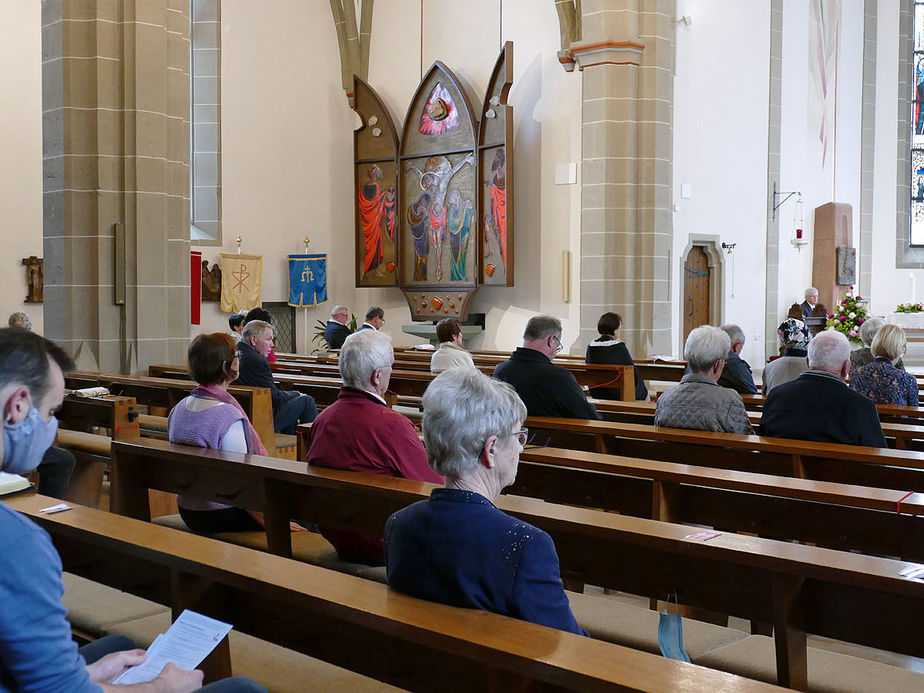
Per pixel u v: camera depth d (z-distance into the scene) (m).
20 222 14.76
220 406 4.91
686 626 3.41
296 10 18.48
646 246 15.38
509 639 2.21
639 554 3.31
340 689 2.94
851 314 18.20
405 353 13.98
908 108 22.70
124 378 8.98
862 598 2.81
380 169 18.61
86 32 11.33
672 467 4.57
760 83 18.22
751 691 1.92
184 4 12.12
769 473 5.30
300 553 4.39
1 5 14.55
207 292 17.09
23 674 1.83
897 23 22.41
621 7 15.01
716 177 17.22
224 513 4.76
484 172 16.95
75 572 3.61
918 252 23.17
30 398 1.94
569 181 16.41
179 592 2.99
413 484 3.90
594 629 3.36
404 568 2.58
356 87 18.83
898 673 2.99
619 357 9.77
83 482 6.79
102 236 11.47
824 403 5.31
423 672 2.54
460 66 17.94
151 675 2.31
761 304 18.48
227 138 17.50
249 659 3.15
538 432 6.23
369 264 18.88
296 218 18.59
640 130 15.34
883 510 3.86
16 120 14.73
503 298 17.58
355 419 4.29
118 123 11.52
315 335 18.88
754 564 2.92
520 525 2.50
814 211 20.12
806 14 19.56
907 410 6.62
